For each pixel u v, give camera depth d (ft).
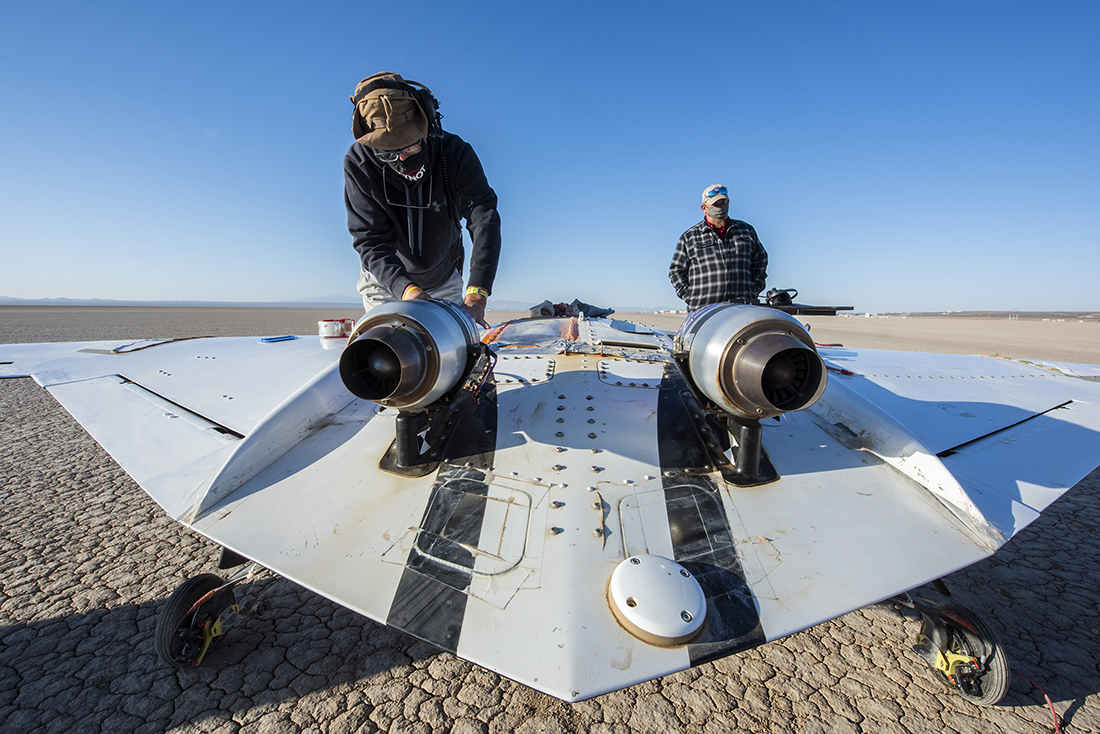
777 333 4.91
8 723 6.04
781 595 4.72
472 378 7.57
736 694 6.76
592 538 5.09
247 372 12.20
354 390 4.91
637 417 7.01
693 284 13.20
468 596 4.62
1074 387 11.93
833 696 6.73
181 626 6.59
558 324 10.84
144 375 12.00
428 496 5.76
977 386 11.95
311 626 7.93
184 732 5.94
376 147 6.83
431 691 6.66
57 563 9.82
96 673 6.89
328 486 6.08
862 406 7.18
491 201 8.95
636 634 4.18
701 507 5.60
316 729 6.02
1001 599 9.19
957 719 6.33
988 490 6.61
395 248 8.89
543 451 6.31
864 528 5.49
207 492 5.94
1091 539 11.67
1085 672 7.25
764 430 7.10
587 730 6.08
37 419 20.54
